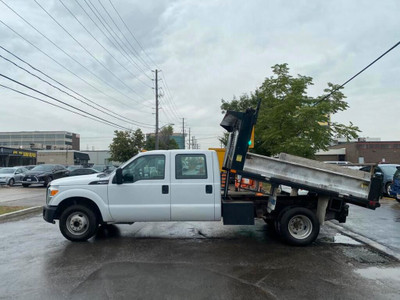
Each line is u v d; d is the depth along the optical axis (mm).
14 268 5375
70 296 4305
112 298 4234
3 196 16625
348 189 6855
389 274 5172
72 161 63375
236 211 6836
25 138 125062
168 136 71375
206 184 6812
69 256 6004
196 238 7410
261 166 6742
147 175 6910
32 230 8258
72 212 6977
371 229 8531
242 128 6633
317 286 4664
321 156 59750
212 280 4852
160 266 5457
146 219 6848
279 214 7000
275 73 16719
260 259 5887
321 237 7625
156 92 46656
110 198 6852
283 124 15961
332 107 15477
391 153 55031
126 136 48062
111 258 5879
